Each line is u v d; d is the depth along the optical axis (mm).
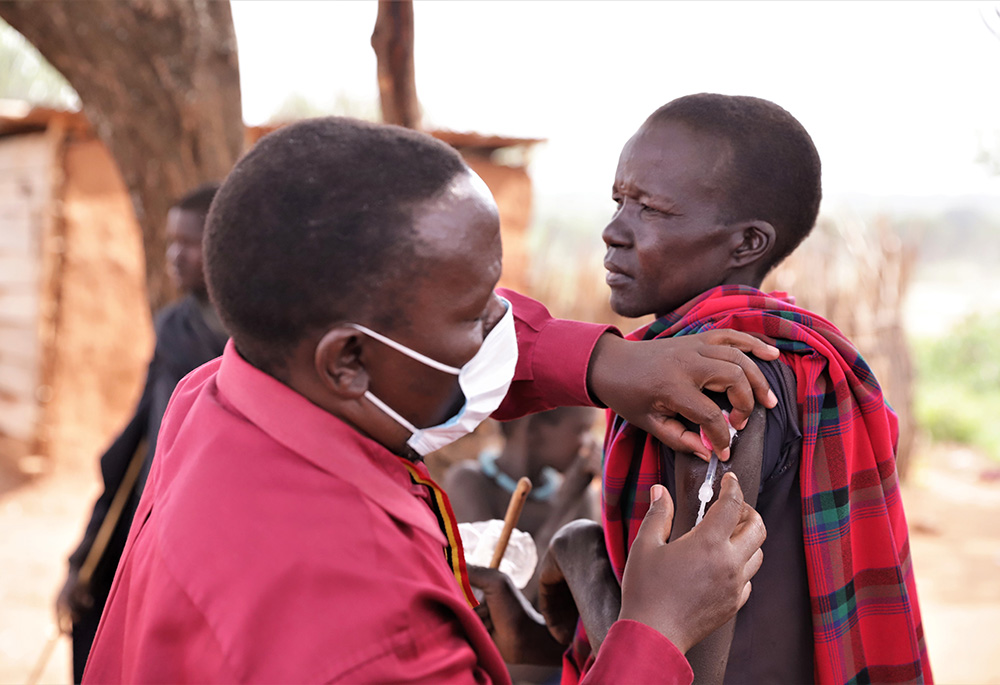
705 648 1066
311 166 919
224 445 965
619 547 1245
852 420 1197
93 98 3371
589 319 7824
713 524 1021
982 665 4363
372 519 923
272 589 868
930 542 6766
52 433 7352
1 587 5484
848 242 8039
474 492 2734
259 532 896
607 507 1248
